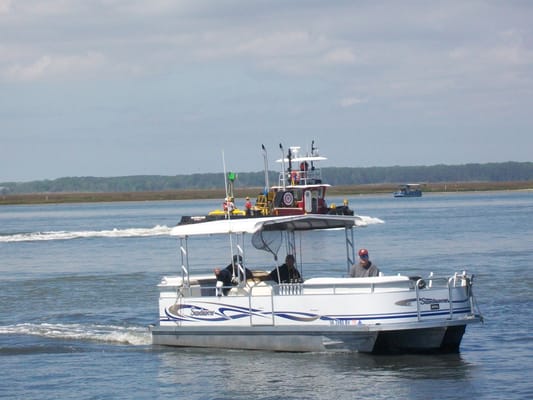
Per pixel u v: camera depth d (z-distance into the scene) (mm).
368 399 37281
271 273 48250
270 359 44156
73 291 78500
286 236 48062
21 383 42438
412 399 37125
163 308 48938
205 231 47406
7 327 57969
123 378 42625
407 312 42250
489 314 58125
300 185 140375
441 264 92938
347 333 42938
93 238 157500
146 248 128500
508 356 44750
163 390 40125
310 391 38625
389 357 44156
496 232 144375
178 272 92125
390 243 124625
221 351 46719
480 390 38250
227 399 38062
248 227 45875
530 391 37969
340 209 143375
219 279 47438
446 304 43250
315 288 43875
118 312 64438
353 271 45062
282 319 44781
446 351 45344
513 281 75875
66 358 47750
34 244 145750
